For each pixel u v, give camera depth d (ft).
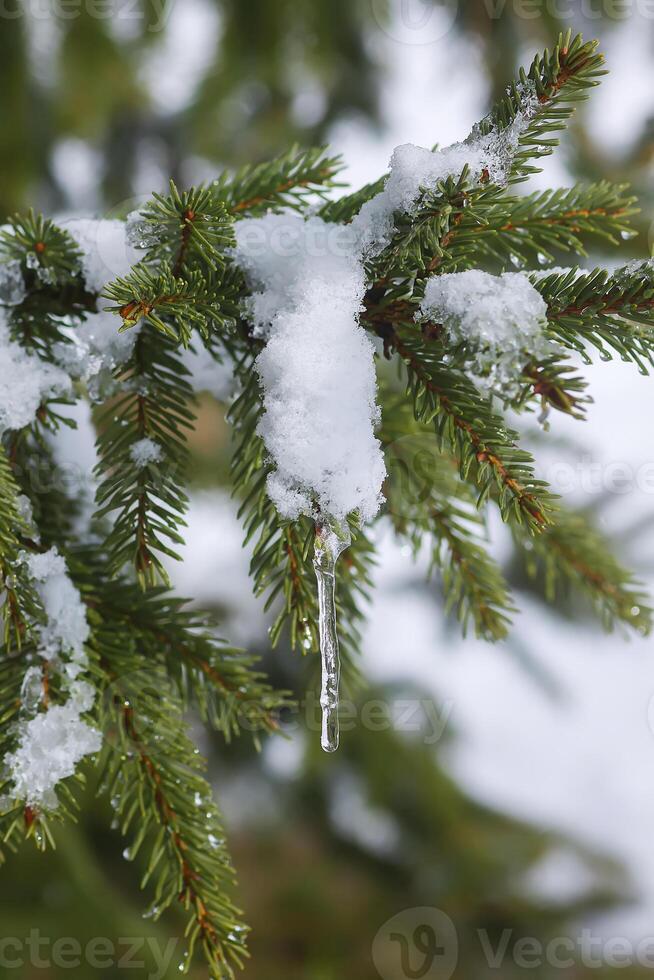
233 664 1.94
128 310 1.70
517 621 4.40
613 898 4.55
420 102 4.30
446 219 1.74
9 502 1.79
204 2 3.96
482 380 1.73
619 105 3.85
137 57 4.05
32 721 1.80
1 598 1.81
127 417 1.87
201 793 1.86
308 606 1.82
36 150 3.95
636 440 4.45
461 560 2.08
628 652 5.40
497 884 4.46
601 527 3.02
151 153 4.63
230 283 1.82
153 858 1.83
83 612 1.86
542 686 5.16
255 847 4.40
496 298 1.72
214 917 1.82
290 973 4.02
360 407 1.76
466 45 4.04
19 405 1.86
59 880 3.17
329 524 1.76
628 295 1.75
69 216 1.99
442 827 4.48
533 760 5.16
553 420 2.93
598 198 1.87
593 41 1.69
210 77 4.19
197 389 2.03
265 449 1.79
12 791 1.77
